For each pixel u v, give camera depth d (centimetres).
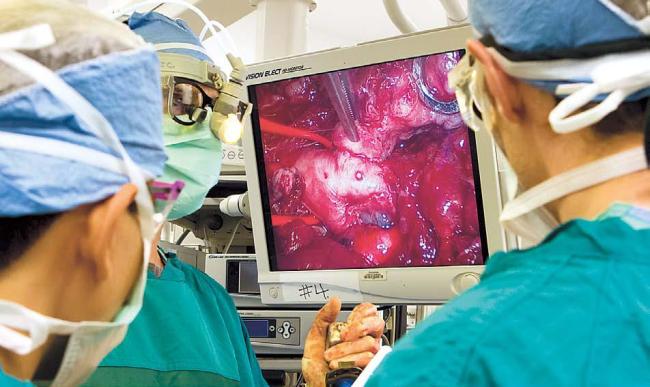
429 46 146
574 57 71
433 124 148
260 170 167
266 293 167
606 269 67
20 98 66
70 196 67
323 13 399
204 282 147
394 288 153
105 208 69
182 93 129
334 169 159
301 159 163
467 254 146
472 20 84
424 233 150
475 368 65
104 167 70
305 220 163
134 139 75
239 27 384
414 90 149
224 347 136
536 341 65
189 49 134
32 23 71
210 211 219
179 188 80
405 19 201
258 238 168
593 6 70
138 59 76
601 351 63
